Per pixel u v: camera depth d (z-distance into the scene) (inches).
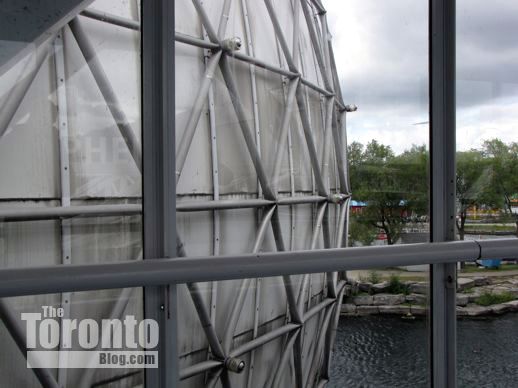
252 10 197.6
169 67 128.2
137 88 141.4
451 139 151.3
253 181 186.2
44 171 124.3
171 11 127.7
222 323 170.7
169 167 128.1
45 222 124.6
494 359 157.6
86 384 132.3
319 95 218.8
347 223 201.9
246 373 179.0
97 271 110.0
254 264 123.4
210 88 167.6
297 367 201.5
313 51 222.8
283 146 199.2
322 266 129.0
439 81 151.0
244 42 188.5
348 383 181.2
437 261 138.6
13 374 121.6
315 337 197.8
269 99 199.3
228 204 170.7
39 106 123.2
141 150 130.1
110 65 136.9
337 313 190.1
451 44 150.1
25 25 117.3
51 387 126.3
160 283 116.3
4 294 101.4
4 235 117.9
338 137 209.0
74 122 130.0
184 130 157.0
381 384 169.0
